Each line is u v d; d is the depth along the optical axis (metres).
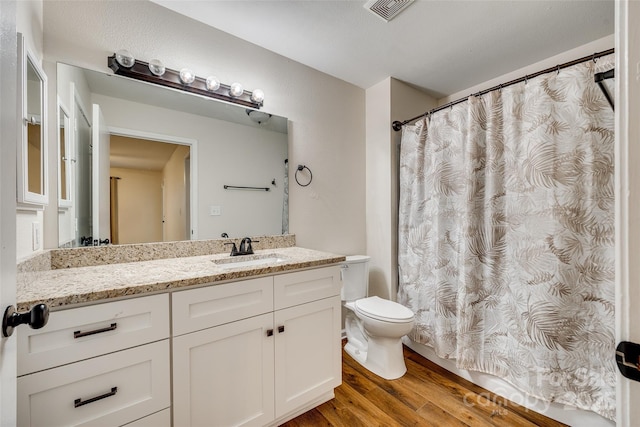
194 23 1.72
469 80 2.47
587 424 1.37
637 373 0.35
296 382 1.44
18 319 0.53
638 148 0.35
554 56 2.09
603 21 1.71
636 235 0.35
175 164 1.68
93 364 0.91
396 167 2.46
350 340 2.29
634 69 0.36
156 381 1.03
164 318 1.04
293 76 2.17
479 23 1.74
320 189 2.33
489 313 1.76
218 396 1.18
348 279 2.26
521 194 1.61
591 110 1.39
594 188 1.38
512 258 1.66
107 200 1.46
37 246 1.18
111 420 0.94
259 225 2.00
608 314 1.34
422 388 1.75
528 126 1.59
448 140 2.04
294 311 1.42
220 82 1.81
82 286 0.97
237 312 1.23
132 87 1.54
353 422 1.46
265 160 2.04
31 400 0.82
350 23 1.74
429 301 2.13
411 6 1.59
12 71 0.57
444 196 2.03
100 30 1.44
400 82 2.50
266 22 1.74
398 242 2.46
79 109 1.39
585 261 1.40
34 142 1.08
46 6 1.31
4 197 0.52
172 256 1.64
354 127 2.57
